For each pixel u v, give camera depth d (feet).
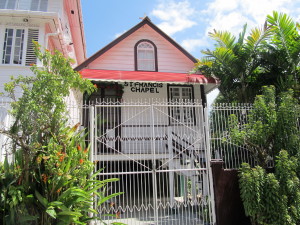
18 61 35.22
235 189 25.17
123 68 44.42
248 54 37.04
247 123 27.40
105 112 41.16
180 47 45.88
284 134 25.58
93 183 21.95
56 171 18.51
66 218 18.01
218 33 39.04
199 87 45.01
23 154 19.30
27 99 18.75
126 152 38.55
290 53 34.68
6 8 39.09
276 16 35.19
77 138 21.77
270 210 22.67
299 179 24.90
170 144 33.99
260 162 26.20
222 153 28.55
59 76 19.79
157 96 43.78
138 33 46.19
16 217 17.53
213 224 24.36
